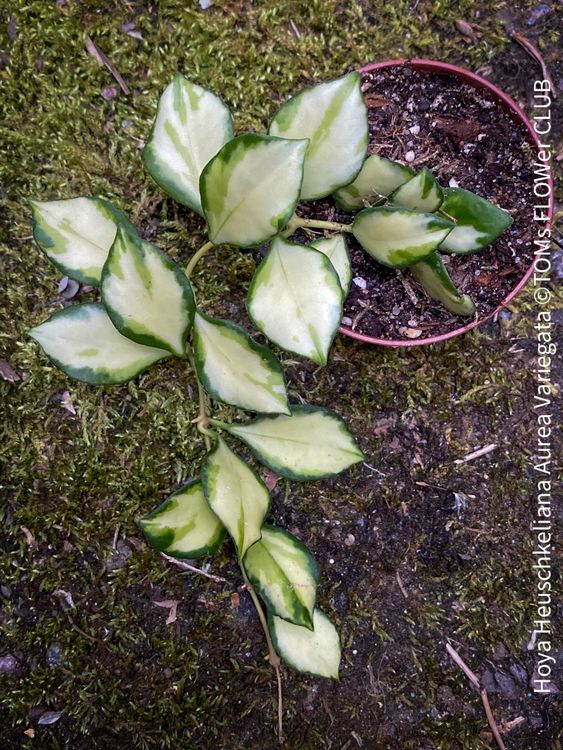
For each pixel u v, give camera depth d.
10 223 0.31
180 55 0.31
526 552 0.32
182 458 0.31
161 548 0.26
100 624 0.31
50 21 0.31
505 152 0.29
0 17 0.30
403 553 0.32
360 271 0.29
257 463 0.32
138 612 0.31
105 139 0.31
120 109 0.31
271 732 0.31
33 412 0.31
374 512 0.32
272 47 0.31
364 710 0.32
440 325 0.29
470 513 0.32
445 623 0.32
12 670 0.31
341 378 0.31
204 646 0.31
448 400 0.32
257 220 0.24
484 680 0.32
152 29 0.31
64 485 0.31
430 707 0.32
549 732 0.32
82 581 0.31
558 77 0.32
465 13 0.32
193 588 0.31
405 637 0.32
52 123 0.30
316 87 0.25
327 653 0.28
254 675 0.31
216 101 0.26
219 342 0.25
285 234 0.27
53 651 0.31
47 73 0.31
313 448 0.27
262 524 0.26
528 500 0.32
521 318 0.32
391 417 0.32
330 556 0.32
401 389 0.32
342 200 0.28
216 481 0.26
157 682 0.31
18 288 0.31
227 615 0.31
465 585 0.32
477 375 0.32
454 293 0.27
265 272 0.25
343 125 0.25
